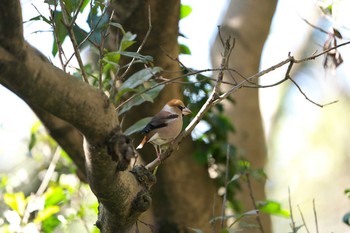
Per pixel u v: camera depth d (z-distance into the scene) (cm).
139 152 1180
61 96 582
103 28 837
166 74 1120
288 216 1145
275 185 2767
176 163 1213
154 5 1054
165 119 1031
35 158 1497
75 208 1277
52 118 1123
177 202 1228
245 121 1596
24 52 543
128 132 920
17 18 527
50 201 1168
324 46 940
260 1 1623
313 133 2752
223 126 1270
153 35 1084
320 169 2769
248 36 1602
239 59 1588
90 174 665
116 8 1057
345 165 2745
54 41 914
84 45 955
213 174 1277
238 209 1315
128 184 697
